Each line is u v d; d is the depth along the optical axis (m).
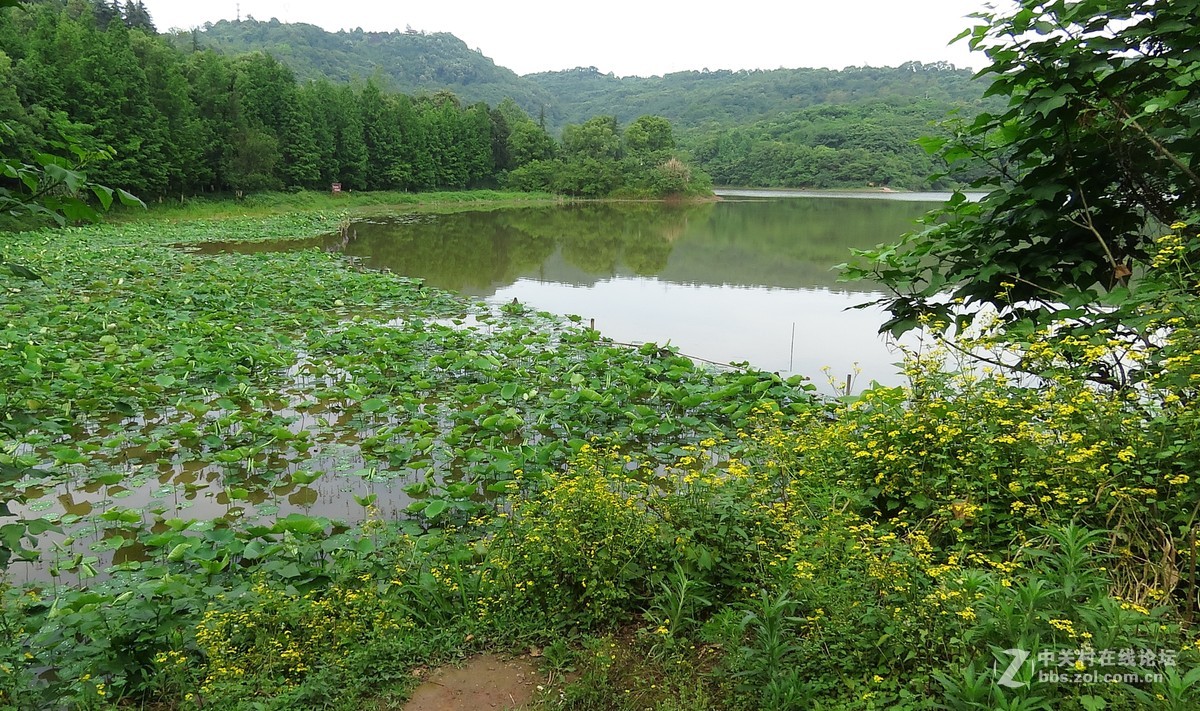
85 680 3.30
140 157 32.47
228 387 8.73
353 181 52.62
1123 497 3.35
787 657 3.06
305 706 3.21
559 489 4.25
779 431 5.36
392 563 4.50
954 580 2.98
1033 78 3.98
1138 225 4.21
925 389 4.55
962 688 2.53
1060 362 4.10
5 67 26.03
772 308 15.06
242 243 26.31
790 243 27.73
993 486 3.94
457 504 5.72
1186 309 3.41
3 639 3.69
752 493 4.33
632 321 13.75
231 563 4.96
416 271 20.47
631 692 3.23
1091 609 2.66
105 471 6.71
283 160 45.72
